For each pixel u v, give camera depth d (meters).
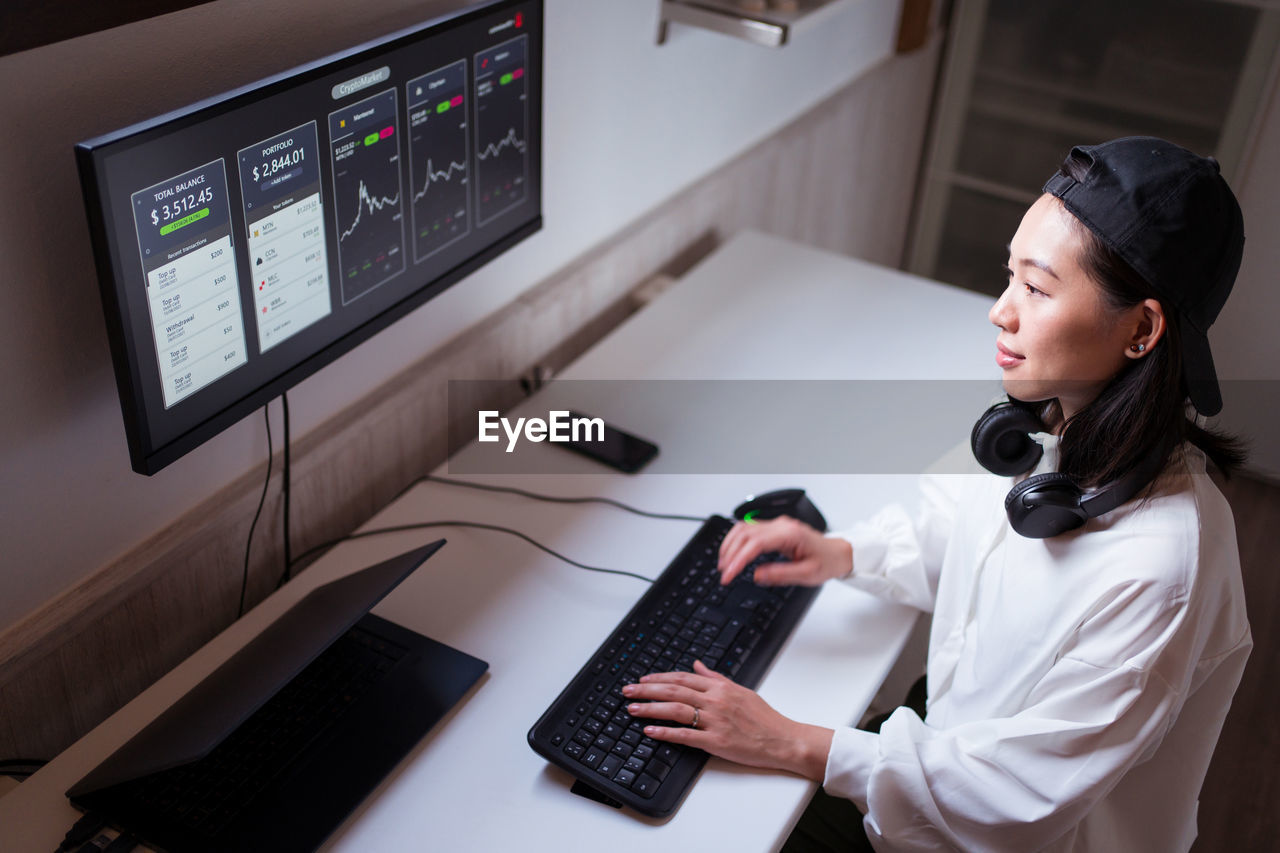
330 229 1.14
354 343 1.23
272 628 1.13
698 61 1.94
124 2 0.93
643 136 1.87
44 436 1.04
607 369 1.71
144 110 1.01
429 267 1.32
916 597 1.31
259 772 1.04
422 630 1.23
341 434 1.39
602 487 1.47
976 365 1.76
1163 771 1.15
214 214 0.98
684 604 1.26
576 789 1.06
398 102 1.16
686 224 2.07
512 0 1.27
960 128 3.02
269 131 1.01
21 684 1.09
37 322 0.99
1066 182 0.94
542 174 1.55
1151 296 0.90
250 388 1.11
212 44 1.05
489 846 1.00
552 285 1.74
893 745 1.07
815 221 2.70
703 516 1.43
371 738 1.09
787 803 1.06
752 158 2.23
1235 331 2.36
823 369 1.74
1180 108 2.64
